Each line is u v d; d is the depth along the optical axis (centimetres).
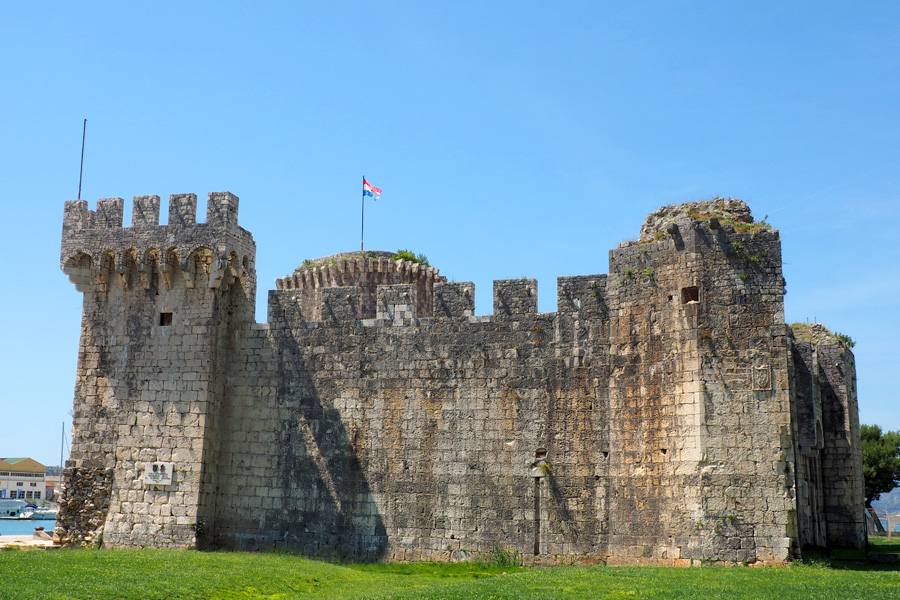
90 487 5031
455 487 4644
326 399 4938
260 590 3397
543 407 4572
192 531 4812
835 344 5453
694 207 4472
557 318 4628
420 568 4419
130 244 5178
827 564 3931
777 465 3978
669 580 3406
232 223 5094
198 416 4941
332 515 4806
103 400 5119
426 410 4762
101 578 3309
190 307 5075
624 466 4344
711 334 4166
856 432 5609
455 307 4825
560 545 4419
